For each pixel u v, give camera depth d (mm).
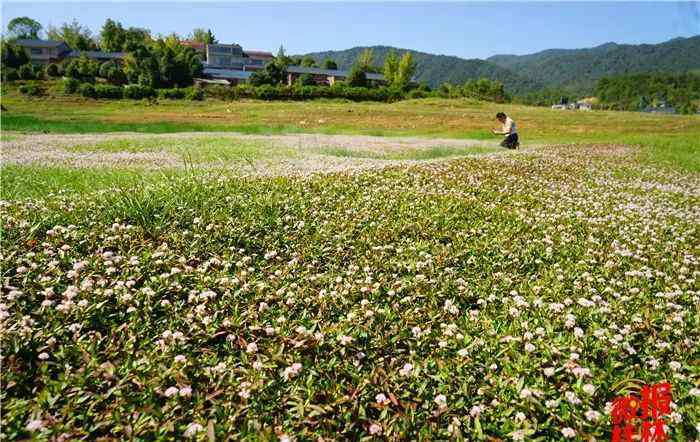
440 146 24062
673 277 6480
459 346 4512
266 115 55844
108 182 11352
